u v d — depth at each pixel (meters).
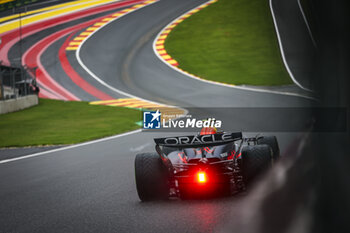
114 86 169.38
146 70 191.00
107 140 66.69
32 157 54.09
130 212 25.33
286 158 37.78
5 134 81.94
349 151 9.74
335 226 10.73
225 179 27.02
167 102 131.88
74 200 29.73
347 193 10.23
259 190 26.16
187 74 181.75
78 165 45.41
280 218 19.92
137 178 27.47
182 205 25.80
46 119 103.31
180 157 28.06
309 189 23.78
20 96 136.00
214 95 139.38
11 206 29.33
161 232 20.92
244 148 28.97
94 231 22.08
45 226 23.72
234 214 22.56
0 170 46.22
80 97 155.25
